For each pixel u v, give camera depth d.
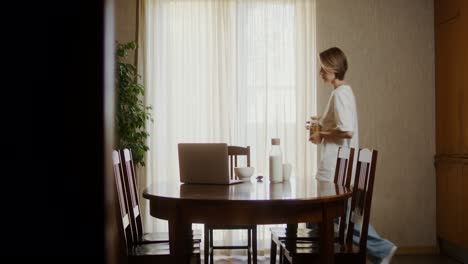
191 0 4.43
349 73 4.44
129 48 4.04
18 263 0.39
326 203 2.01
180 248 1.99
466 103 3.86
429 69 4.48
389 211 4.43
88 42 0.38
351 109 3.19
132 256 2.18
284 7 4.43
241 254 4.30
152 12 4.41
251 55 4.42
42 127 0.39
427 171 4.47
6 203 0.39
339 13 4.43
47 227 0.39
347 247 2.34
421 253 4.42
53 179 0.39
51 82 0.39
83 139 0.38
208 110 4.39
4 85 0.39
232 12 4.43
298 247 2.36
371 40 4.44
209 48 4.42
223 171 2.47
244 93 4.39
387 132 4.45
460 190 3.96
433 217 4.46
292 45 4.44
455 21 4.04
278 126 4.40
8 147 0.39
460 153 3.96
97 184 0.39
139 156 4.00
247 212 1.93
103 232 0.39
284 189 2.29
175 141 4.39
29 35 0.39
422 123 4.47
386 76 4.46
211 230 3.56
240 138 4.38
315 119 3.46
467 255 3.94
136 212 2.72
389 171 4.44
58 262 0.39
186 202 1.95
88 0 0.38
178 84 4.41
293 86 4.42
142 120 4.00
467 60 3.84
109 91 0.40
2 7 0.39
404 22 4.47
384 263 3.03
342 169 2.86
